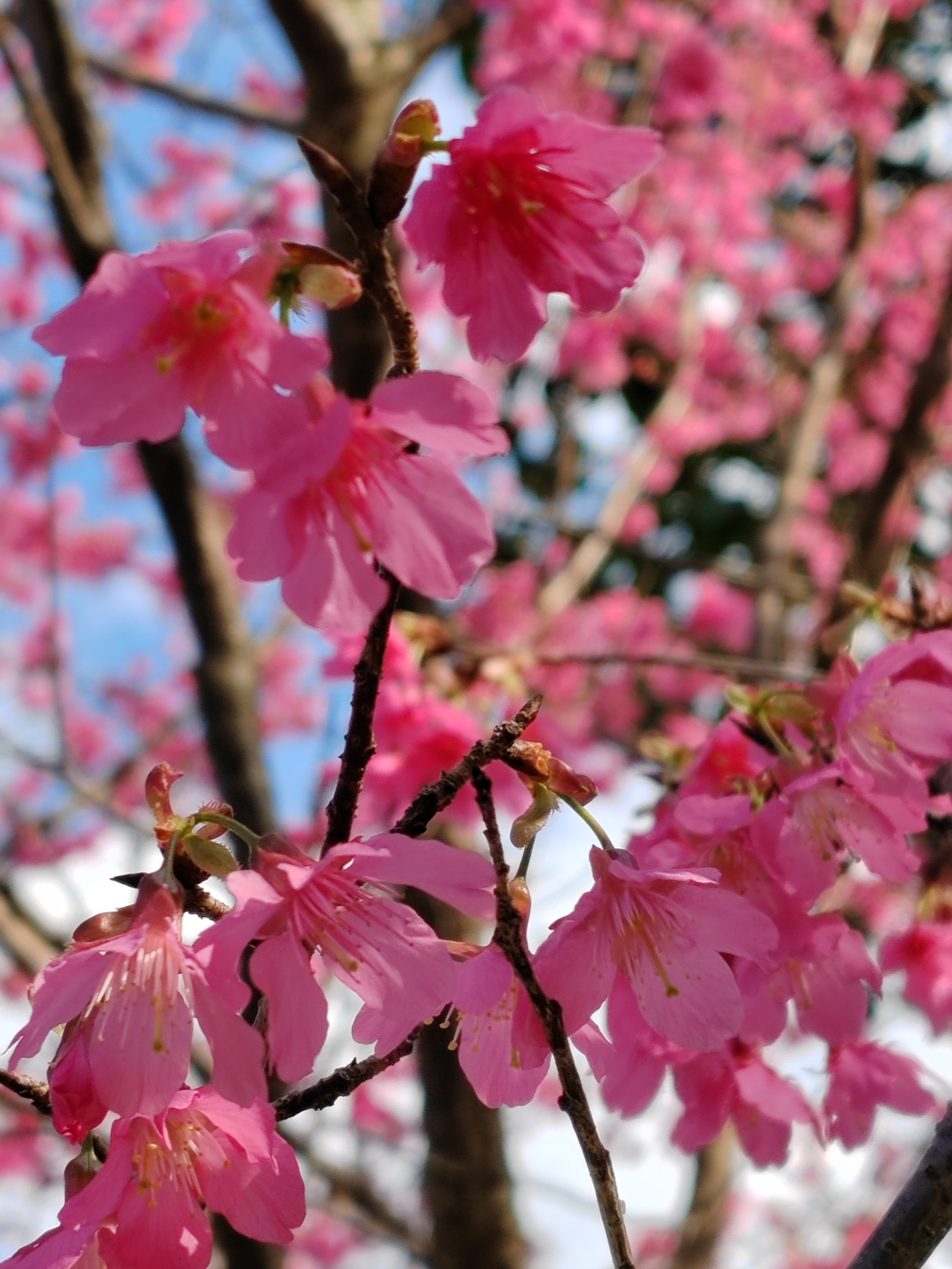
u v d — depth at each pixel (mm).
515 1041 225
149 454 498
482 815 214
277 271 206
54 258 1109
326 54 504
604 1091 265
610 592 1181
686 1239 625
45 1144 895
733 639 1234
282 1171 210
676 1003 228
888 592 344
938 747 266
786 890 257
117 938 205
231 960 198
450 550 209
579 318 1124
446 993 208
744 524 1281
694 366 1212
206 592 510
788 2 1079
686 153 1088
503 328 227
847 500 1251
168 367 202
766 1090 278
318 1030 205
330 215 480
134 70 625
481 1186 462
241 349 204
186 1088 212
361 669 213
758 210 1209
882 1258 246
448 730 370
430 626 394
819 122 1116
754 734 280
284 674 1229
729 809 252
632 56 1015
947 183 1198
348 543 208
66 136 493
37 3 476
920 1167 250
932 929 342
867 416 1242
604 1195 206
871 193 897
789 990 269
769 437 1254
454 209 222
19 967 525
